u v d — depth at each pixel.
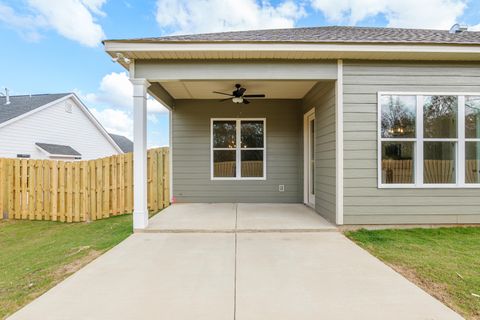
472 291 2.46
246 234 4.37
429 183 4.59
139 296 2.42
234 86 5.82
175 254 3.48
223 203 7.00
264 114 7.07
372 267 3.04
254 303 2.29
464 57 4.47
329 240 4.04
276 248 3.70
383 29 6.84
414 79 4.58
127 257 3.38
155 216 5.43
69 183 5.91
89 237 4.57
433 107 4.61
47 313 2.15
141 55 4.30
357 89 4.55
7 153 10.23
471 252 3.44
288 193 7.08
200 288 2.56
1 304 2.30
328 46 4.16
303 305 2.26
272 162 7.08
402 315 2.11
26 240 4.73
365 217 4.57
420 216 4.58
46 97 13.16
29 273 3.02
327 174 5.04
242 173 7.11
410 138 4.59
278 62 4.51
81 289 2.55
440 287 2.55
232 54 4.29
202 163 7.07
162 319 2.06
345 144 4.55
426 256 3.32
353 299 2.35
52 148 11.94
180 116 7.05
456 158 4.61
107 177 6.03
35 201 6.07
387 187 4.56
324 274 2.86
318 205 5.63
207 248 3.71
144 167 4.54
